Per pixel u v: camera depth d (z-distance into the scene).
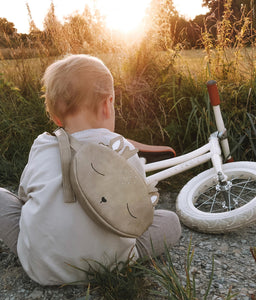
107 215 1.14
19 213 1.50
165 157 2.35
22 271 1.62
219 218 1.82
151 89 3.13
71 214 1.20
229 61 3.19
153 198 1.28
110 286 1.32
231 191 2.39
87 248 1.25
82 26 3.76
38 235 1.24
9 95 3.64
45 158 1.27
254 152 2.51
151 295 1.37
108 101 1.28
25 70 3.87
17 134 3.18
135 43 3.39
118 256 1.34
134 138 3.04
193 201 2.16
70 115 1.27
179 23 3.48
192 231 1.93
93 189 1.13
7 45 3.92
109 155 1.18
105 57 3.56
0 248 1.82
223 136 2.26
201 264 1.60
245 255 1.67
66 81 1.23
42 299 1.40
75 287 1.44
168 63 3.32
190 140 2.87
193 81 3.14
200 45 3.50
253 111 2.77
